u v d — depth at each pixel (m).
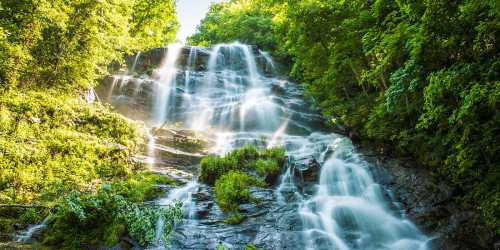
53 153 10.45
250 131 18.25
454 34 6.98
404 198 9.94
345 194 10.55
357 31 11.92
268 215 8.91
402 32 8.19
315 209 9.41
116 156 11.55
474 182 8.77
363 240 8.43
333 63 13.13
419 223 8.96
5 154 9.41
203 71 24.53
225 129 18.34
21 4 11.66
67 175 9.79
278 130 18.34
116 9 15.80
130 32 26.05
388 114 11.10
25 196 8.52
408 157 11.38
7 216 7.73
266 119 18.92
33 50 12.93
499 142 7.16
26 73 12.69
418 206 9.48
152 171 11.48
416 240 8.52
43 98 12.48
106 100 17.92
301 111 20.06
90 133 12.34
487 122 6.92
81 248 6.93
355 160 12.00
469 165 7.75
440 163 9.84
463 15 6.39
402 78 8.05
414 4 7.51
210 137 15.62
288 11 13.60
